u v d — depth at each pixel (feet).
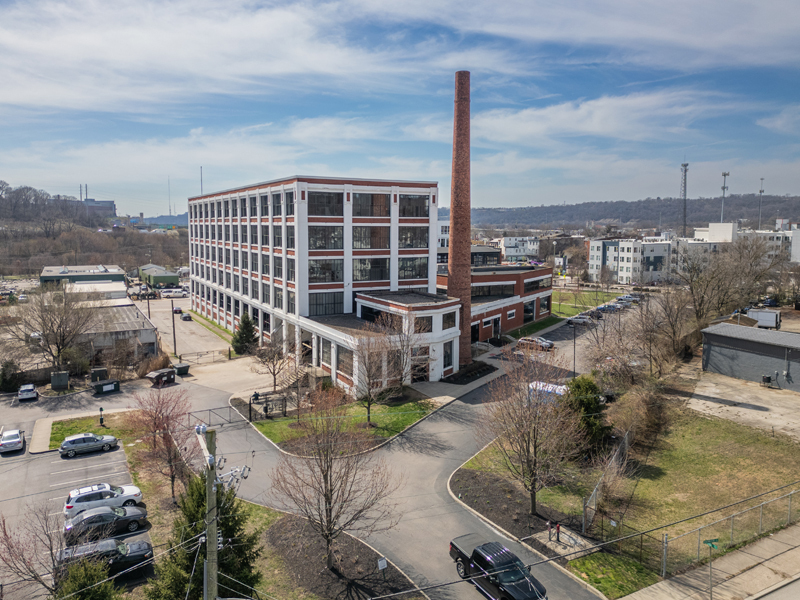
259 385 165.68
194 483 64.18
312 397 130.00
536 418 86.63
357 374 146.61
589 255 472.03
